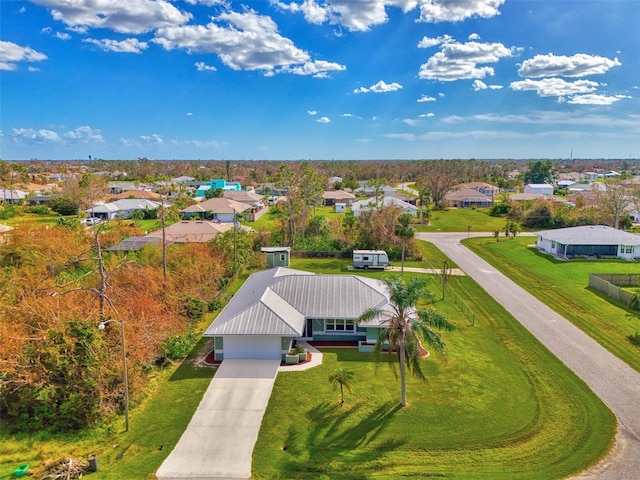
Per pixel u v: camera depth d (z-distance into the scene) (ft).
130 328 94.53
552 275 180.55
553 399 87.15
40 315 91.61
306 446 72.59
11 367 77.92
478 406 84.38
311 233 251.60
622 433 76.59
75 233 195.83
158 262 162.71
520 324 127.13
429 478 65.36
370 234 219.41
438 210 387.96
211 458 69.87
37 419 77.05
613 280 167.84
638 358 105.19
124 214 337.72
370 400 86.43
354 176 645.92
